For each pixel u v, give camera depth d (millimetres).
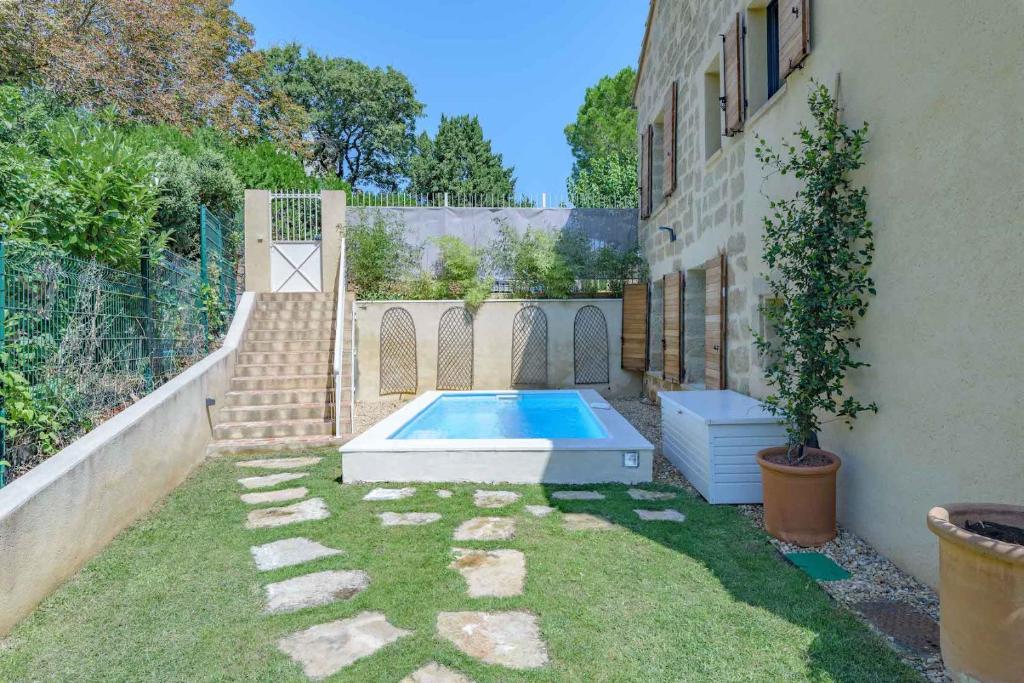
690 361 7520
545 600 2561
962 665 1746
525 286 10320
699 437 4316
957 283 2479
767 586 2709
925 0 2672
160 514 3988
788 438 3854
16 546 2523
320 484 4711
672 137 8008
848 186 3324
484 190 30250
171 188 9219
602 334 10055
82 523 3125
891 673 1995
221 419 6645
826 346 3451
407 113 34250
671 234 8211
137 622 2465
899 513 2914
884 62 3027
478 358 9930
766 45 5371
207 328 7906
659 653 2129
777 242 3846
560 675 1986
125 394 5203
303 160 22750
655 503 4059
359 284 10062
